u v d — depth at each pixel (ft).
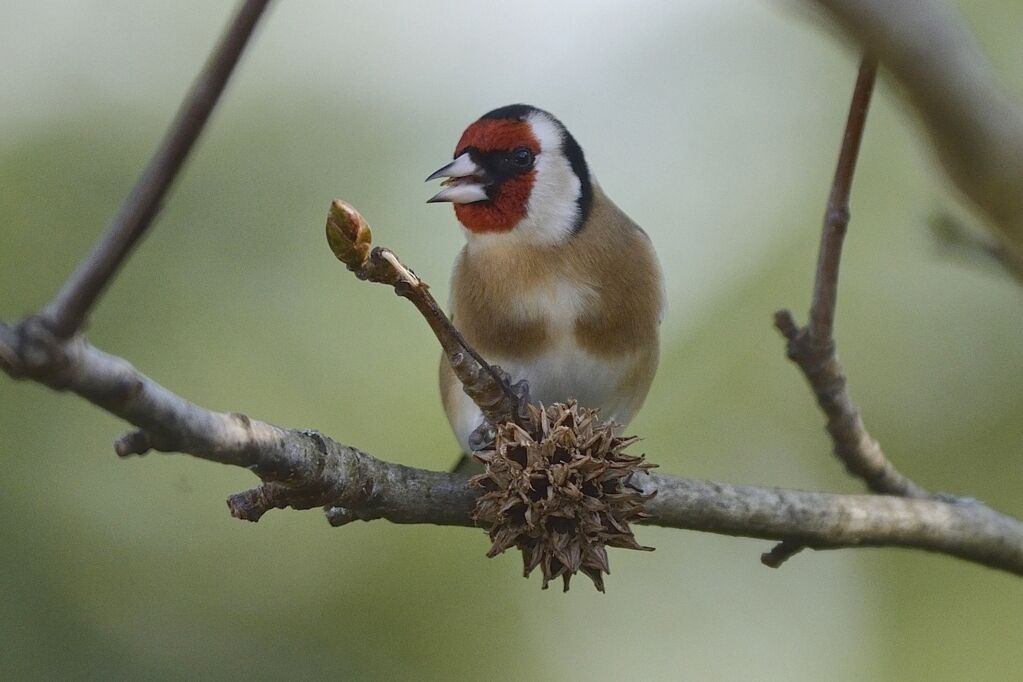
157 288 28.71
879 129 31.96
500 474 15.90
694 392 31.55
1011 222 9.61
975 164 9.49
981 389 30.50
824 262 18.19
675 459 31.01
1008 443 30.09
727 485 18.04
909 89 9.32
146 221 10.11
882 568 31.24
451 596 29.12
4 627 25.71
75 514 27.30
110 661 26.40
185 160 9.94
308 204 30.09
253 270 29.45
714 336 31.91
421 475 16.29
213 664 27.07
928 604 30.45
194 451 12.41
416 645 28.60
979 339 30.73
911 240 31.12
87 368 10.69
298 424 28.73
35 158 29.04
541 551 15.88
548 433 15.92
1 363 10.20
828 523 18.30
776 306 31.73
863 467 19.61
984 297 30.78
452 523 16.43
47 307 10.57
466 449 22.57
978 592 30.01
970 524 19.24
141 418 11.51
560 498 15.74
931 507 19.11
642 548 15.87
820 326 18.51
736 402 31.40
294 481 14.21
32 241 28.43
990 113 9.37
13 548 26.35
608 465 15.87
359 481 15.34
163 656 26.91
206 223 29.43
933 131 9.48
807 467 30.83
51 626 26.09
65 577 26.73
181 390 28.25
